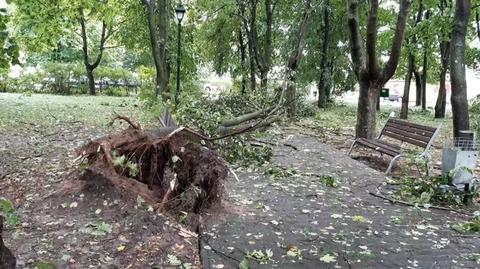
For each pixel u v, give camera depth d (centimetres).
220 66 2428
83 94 3144
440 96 2123
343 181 622
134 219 388
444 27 1461
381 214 477
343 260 348
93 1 1838
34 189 502
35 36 1931
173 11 2025
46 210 415
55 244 344
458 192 553
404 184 601
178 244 361
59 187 477
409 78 1975
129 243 354
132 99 2498
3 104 1666
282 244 375
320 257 351
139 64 3155
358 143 870
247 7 2028
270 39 1834
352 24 1026
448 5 1773
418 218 469
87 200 423
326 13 2184
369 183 616
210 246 363
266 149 737
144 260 331
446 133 1522
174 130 461
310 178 628
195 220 407
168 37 1891
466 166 558
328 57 2373
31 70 3212
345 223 440
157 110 1252
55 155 720
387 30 2239
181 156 450
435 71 2744
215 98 1179
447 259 359
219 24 2248
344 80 2491
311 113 1856
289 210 474
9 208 254
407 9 970
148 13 1619
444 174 570
